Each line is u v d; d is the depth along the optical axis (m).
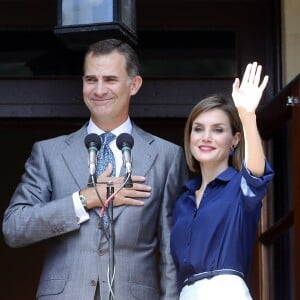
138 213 6.64
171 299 6.68
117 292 6.51
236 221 6.26
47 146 7.00
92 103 6.86
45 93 8.82
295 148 7.52
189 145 6.75
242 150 6.59
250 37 8.85
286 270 8.01
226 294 6.12
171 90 8.82
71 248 6.62
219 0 8.91
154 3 8.91
